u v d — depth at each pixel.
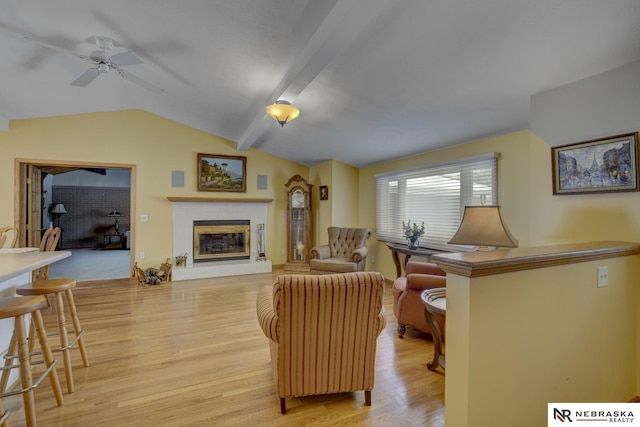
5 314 1.50
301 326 1.80
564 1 1.61
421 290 2.87
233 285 5.03
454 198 3.99
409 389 2.14
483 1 1.70
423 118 3.32
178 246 5.50
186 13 2.38
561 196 2.32
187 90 3.90
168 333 3.06
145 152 5.25
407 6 1.82
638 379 1.96
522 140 3.23
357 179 6.05
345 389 1.93
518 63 2.16
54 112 4.52
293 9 2.14
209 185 5.70
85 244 10.16
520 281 1.41
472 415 1.28
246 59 2.90
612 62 1.98
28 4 2.35
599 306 1.74
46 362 1.86
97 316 3.55
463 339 1.29
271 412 1.89
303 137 4.79
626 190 1.94
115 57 2.61
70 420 1.79
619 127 1.99
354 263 4.75
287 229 6.17
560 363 1.57
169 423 1.78
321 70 2.54
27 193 4.63
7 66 3.22
